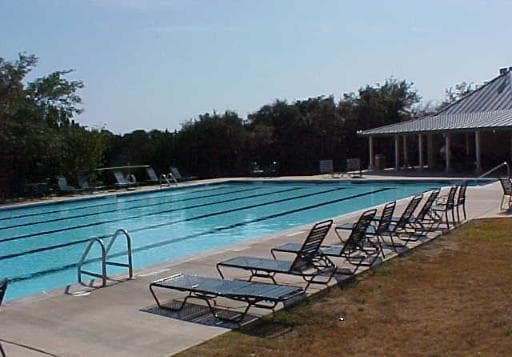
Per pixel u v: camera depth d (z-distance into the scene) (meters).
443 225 12.80
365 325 6.39
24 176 27.27
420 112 44.03
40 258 14.60
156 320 6.94
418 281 8.14
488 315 6.46
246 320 6.81
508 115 30.42
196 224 19.20
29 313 7.35
